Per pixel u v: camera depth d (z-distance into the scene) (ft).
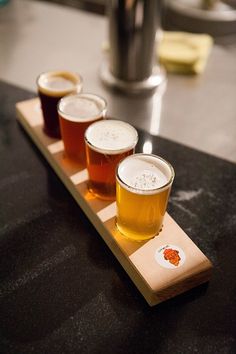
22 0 6.37
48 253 2.57
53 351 2.06
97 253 2.57
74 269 2.47
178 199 2.95
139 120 3.87
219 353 2.07
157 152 3.42
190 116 3.98
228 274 2.45
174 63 4.59
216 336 2.14
